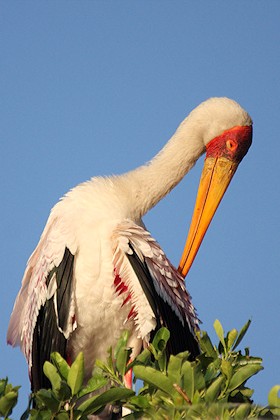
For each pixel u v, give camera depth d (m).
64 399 7.72
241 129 13.47
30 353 11.98
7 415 7.67
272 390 7.68
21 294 12.52
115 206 11.88
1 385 7.98
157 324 11.20
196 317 11.93
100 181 12.17
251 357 9.06
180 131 13.42
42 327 11.59
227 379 8.27
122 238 11.29
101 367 8.76
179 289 11.73
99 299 11.35
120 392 7.73
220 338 9.17
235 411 7.64
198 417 7.50
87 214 11.65
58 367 8.31
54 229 11.64
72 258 11.32
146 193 12.53
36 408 8.57
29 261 12.27
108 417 11.73
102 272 11.34
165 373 8.25
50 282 11.36
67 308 11.26
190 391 7.77
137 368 7.82
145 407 7.86
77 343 11.64
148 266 11.30
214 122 13.45
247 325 9.13
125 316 11.45
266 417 7.83
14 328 12.75
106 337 11.61
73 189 12.05
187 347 11.72
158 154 13.13
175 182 12.98
